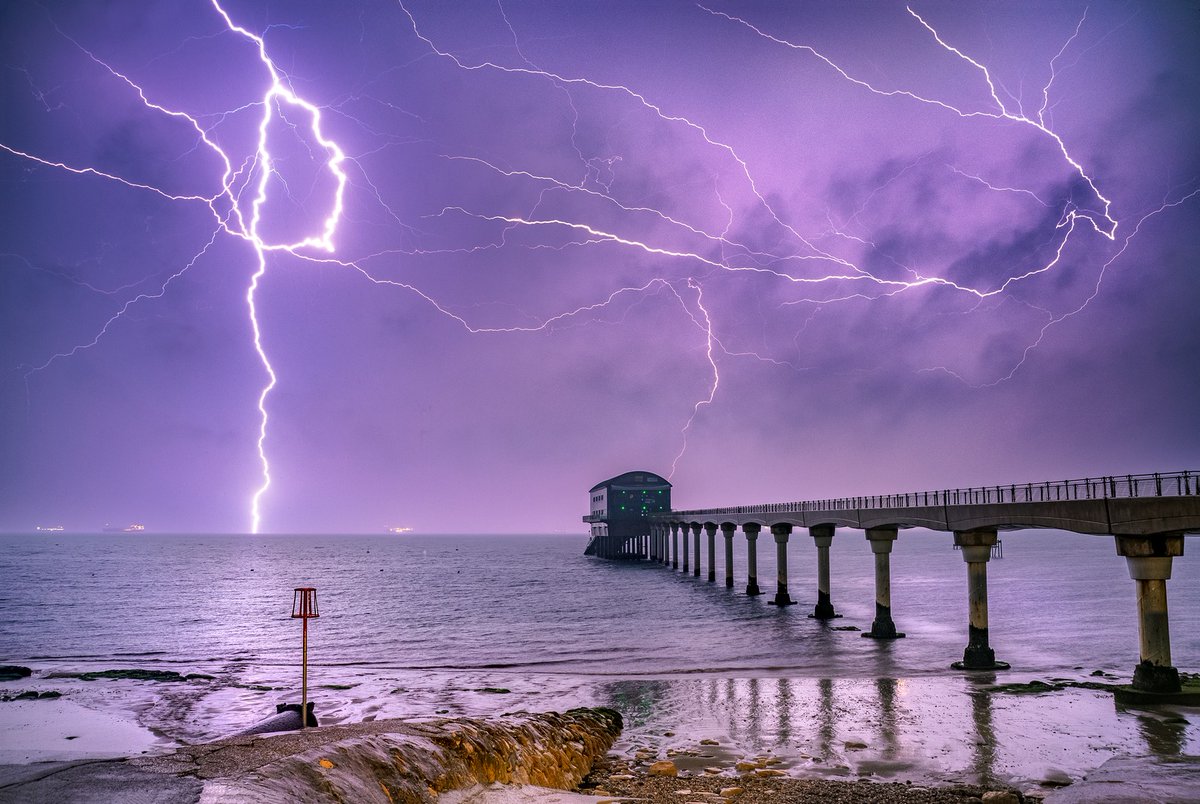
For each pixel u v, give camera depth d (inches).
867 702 944.3
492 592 2854.3
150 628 1892.2
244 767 382.9
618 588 2955.2
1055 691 985.5
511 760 550.0
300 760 398.0
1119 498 940.6
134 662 1397.6
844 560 5516.7
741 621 1866.4
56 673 1237.1
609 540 5032.0
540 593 2765.7
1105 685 1005.8
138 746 788.6
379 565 5113.2
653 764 679.1
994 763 681.6
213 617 2122.3
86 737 831.7
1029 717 849.5
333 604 2463.1
